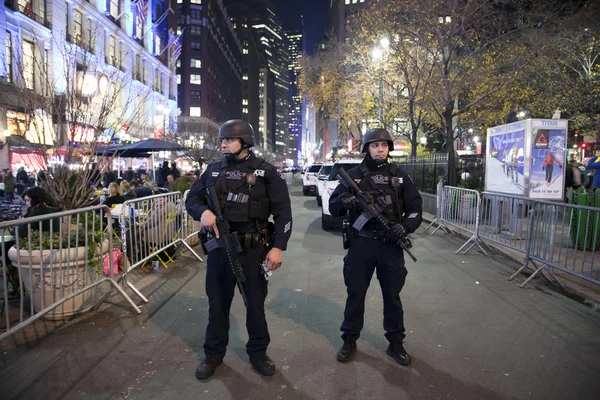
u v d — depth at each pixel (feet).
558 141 25.88
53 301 12.05
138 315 14.24
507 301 15.83
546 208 17.72
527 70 58.34
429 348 11.71
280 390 9.52
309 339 12.31
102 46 110.11
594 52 60.54
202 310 14.76
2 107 49.52
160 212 20.16
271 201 10.24
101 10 111.86
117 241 19.40
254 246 9.98
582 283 17.40
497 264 21.74
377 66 59.00
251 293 10.14
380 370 10.46
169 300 15.87
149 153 55.93
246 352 11.20
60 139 16.28
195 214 10.25
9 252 13.24
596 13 59.41
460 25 44.27
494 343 12.06
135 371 10.37
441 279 18.84
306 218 41.60
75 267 13.60
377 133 10.81
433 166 44.52
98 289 15.69
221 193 10.00
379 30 53.83
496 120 66.59
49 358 11.03
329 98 87.25
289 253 24.73
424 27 46.98
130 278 18.92
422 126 89.71
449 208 29.86
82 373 10.24
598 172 27.89
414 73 51.21
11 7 74.23
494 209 23.86
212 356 10.22
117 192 26.32
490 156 30.86
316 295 16.56
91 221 15.06
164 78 167.12
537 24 54.80
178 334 12.65
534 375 10.22
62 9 90.27
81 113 16.67
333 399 9.14
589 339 12.36
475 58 51.80
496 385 9.75
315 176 73.36
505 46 52.60
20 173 62.75
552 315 14.35
